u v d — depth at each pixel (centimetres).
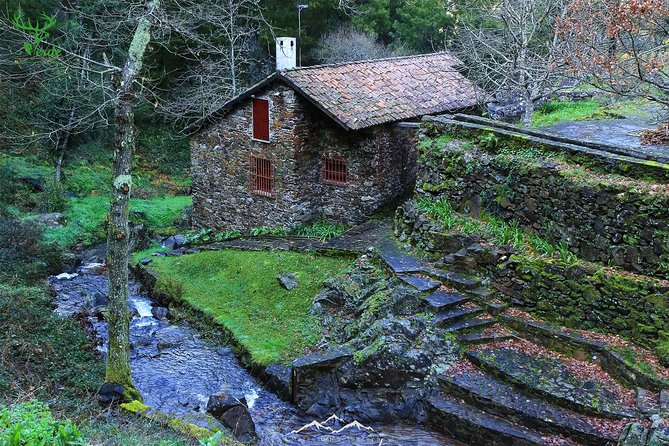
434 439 1042
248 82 2928
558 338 1138
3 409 709
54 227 2116
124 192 1013
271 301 1476
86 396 1008
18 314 1229
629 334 1097
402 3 3278
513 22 2009
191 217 2317
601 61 1398
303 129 1853
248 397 1171
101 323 1449
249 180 1988
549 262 1195
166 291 1590
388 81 1956
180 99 2606
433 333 1171
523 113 2178
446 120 1505
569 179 1191
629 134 1551
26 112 2666
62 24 2448
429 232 1409
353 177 1866
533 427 989
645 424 923
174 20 1900
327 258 1589
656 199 1070
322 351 1195
